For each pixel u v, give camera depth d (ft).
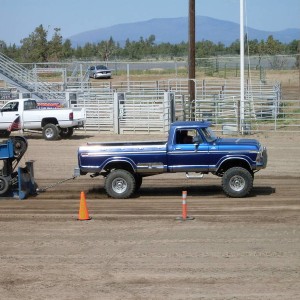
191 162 77.36
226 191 77.15
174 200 77.51
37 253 54.65
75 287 45.27
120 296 43.09
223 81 242.99
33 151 124.98
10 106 144.77
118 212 71.10
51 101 163.53
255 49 386.32
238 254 52.70
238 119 142.20
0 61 190.60
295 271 47.78
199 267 49.24
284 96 215.51
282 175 94.79
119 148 78.02
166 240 57.93
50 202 78.59
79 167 78.89
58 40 366.63
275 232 60.13
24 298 43.27
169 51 498.69
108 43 465.47
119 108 152.25
